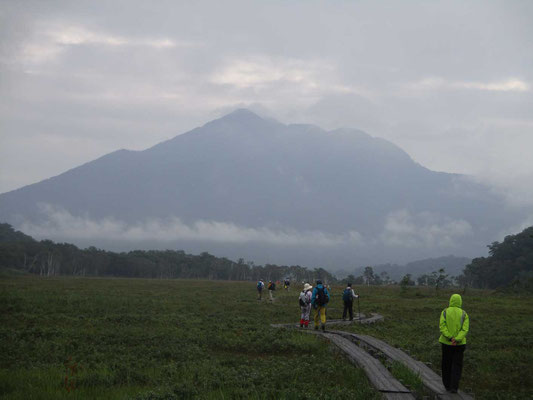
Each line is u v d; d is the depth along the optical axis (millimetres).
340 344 19172
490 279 157625
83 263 199375
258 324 27906
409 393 11859
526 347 20984
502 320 32438
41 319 27938
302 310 26875
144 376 14367
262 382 13688
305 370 15156
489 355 18641
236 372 14852
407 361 15633
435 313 38031
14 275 134125
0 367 15461
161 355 17875
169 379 14086
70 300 40969
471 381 15258
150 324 27062
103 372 14578
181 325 26688
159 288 74500
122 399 11711
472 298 56250
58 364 15805
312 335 22406
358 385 12859
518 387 14680
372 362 15258
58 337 21344
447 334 12258
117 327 25469
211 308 39125
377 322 30453
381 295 63750
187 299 48781
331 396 11820
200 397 12000
